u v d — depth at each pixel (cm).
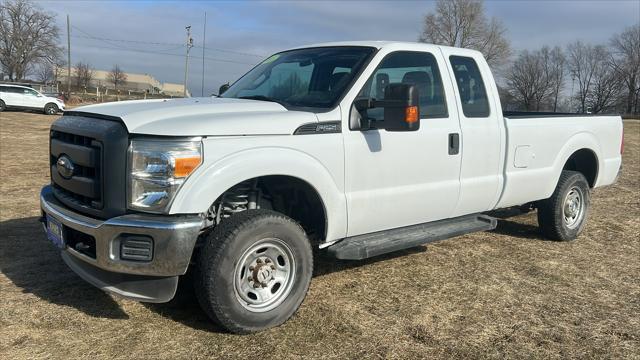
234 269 379
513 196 588
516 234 704
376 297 475
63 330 393
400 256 591
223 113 402
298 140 408
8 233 630
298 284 412
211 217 404
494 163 557
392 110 415
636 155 1661
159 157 357
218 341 385
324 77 475
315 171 416
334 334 403
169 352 368
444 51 529
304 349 379
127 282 374
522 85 8831
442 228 523
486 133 543
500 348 393
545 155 622
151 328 401
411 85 409
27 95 3250
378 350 382
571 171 675
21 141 1667
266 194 445
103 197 369
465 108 533
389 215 472
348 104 439
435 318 438
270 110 424
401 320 431
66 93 6053
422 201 493
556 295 496
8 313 414
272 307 401
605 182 726
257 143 388
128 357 360
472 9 6644
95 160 375
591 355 388
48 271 508
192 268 450
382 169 459
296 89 480
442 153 504
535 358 381
